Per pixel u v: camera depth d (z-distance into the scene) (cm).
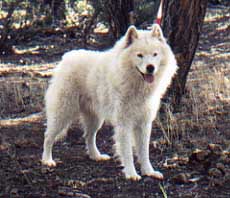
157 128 1083
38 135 1070
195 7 1135
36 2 2214
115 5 1534
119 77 809
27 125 1141
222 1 3269
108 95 836
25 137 1052
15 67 1759
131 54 799
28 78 1554
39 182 805
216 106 1227
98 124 920
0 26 2247
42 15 2344
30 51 2073
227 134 1053
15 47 2147
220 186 791
